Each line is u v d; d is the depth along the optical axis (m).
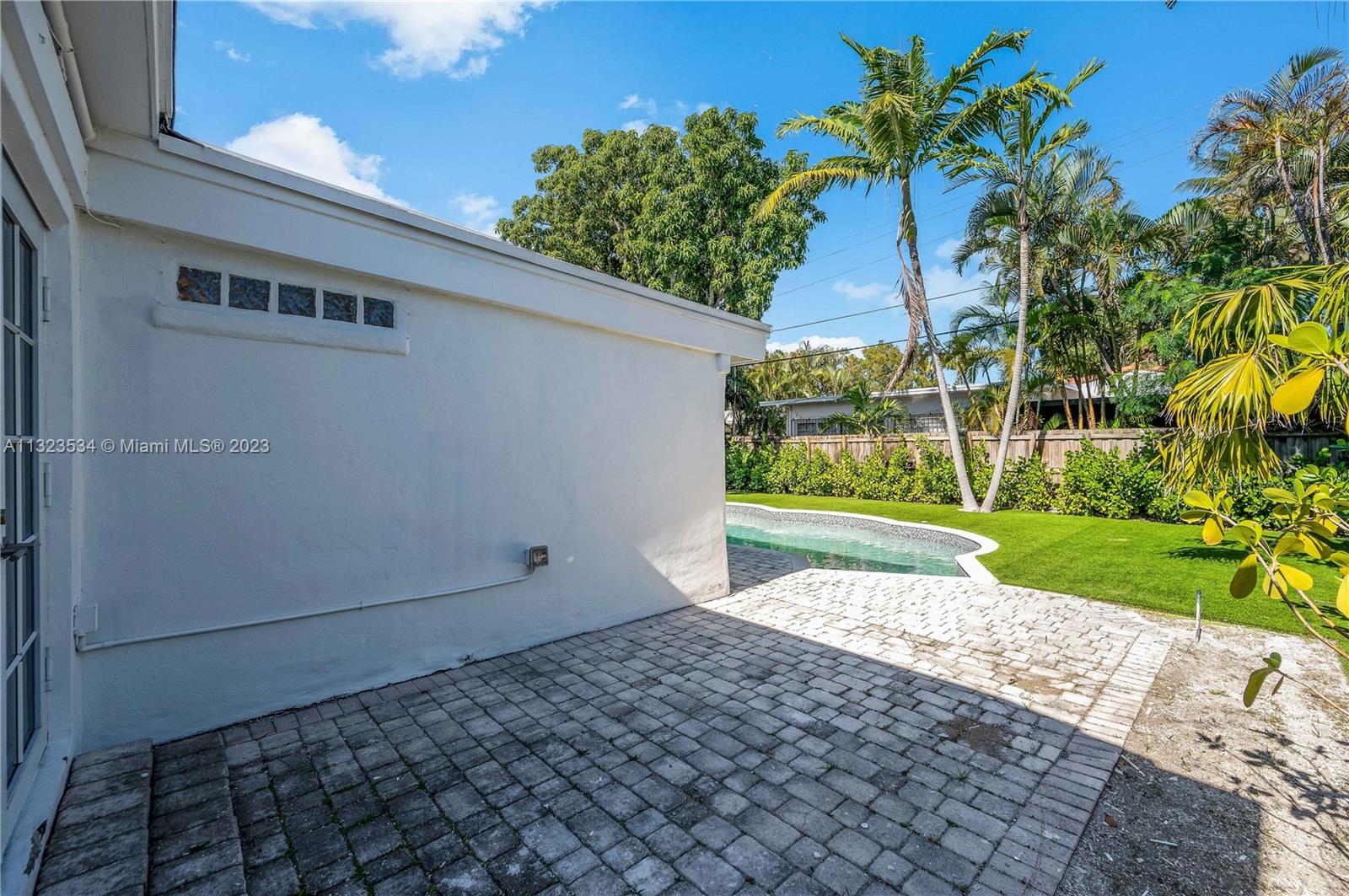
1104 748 3.45
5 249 2.47
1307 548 2.09
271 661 3.88
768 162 18.14
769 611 6.43
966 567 8.31
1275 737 3.55
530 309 5.13
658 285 17.72
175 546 3.53
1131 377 14.57
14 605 2.46
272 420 3.88
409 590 4.50
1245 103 12.76
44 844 2.32
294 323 3.93
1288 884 2.38
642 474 6.24
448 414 4.71
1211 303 3.19
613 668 4.76
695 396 6.86
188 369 3.57
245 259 3.78
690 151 17.86
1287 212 14.30
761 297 16.94
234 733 3.63
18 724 2.49
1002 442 13.34
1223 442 2.97
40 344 2.93
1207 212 14.44
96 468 3.27
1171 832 2.71
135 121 3.13
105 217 3.24
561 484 5.49
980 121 11.85
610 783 3.11
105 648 3.30
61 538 3.01
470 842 2.65
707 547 6.97
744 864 2.51
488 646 4.97
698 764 3.30
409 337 4.48
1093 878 2.42
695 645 5.32
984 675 4.55
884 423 18.75
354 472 4.23
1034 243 15.55
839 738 3.59
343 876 2.44
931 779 3.14
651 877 2.44
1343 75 11.72
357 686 4.25
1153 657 4.87
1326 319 2.47
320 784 3.11
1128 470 11.88
